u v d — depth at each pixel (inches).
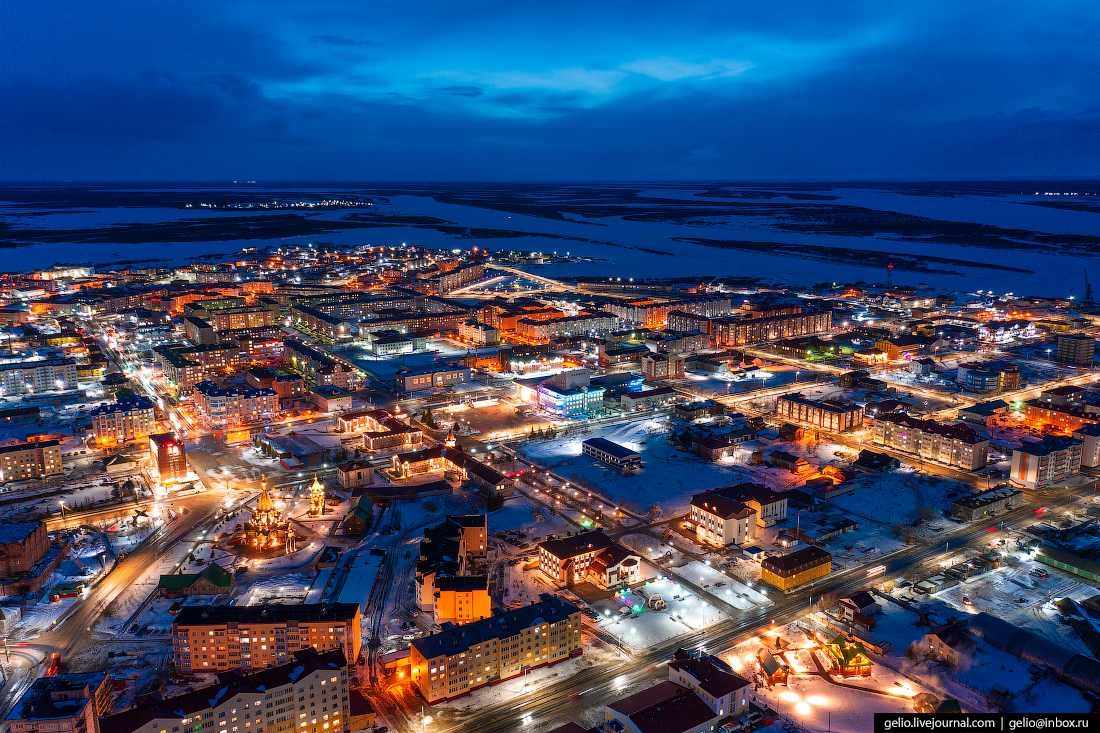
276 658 7396.7
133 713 5989.2
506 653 7391.7
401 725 6722.4
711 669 6899.6
